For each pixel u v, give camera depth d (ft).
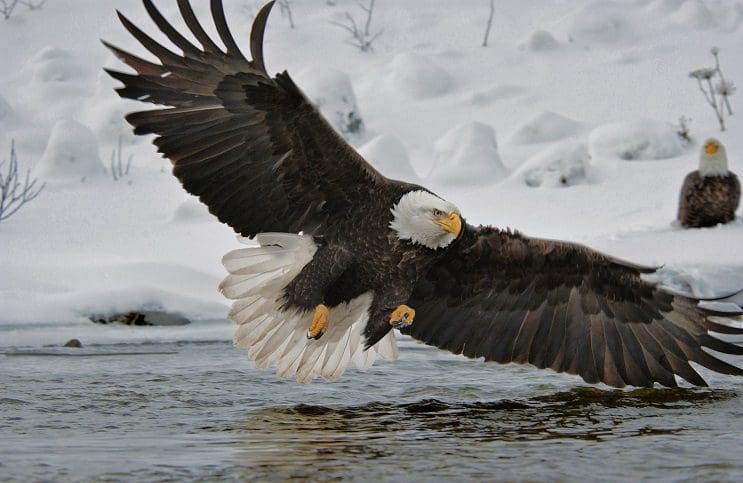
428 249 32.65
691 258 51.16
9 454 25.03
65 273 51.26
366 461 24.76
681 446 26.50
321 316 31.50
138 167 74.02
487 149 71.15
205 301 48.60
